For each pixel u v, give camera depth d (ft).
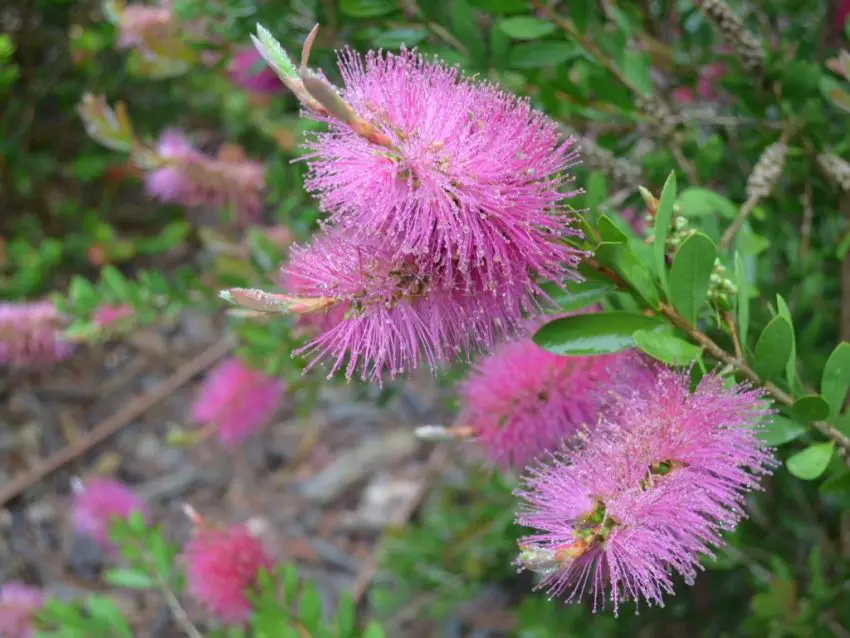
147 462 2.35
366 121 0.77
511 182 0.80
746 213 1.06
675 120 1.25
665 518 0.79
